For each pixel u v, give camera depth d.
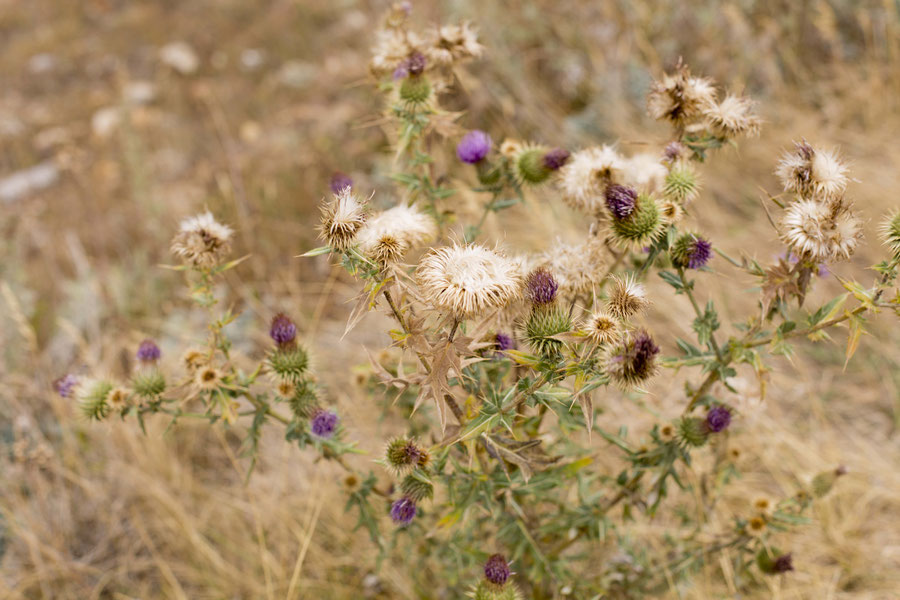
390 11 2.96
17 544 4.00
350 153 6.15
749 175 5.42
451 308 1.88
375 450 3.97
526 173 2.74
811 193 2.19
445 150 3.12
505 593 2.45
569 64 6.13
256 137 6.84
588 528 3.01
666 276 2.37
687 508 3.63
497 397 2.19
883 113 5.57
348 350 4.70
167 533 4.02
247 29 8.63
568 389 2.21
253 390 4.16
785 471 3.98
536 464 2.33
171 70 8.05
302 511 3.96
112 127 7.23
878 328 4.51
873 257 4.70
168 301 5.29
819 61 6.05
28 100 8.04
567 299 2.38
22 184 6.71
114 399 2.70
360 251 1.98
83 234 5.98
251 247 5.45
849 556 3.61
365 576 3.67
